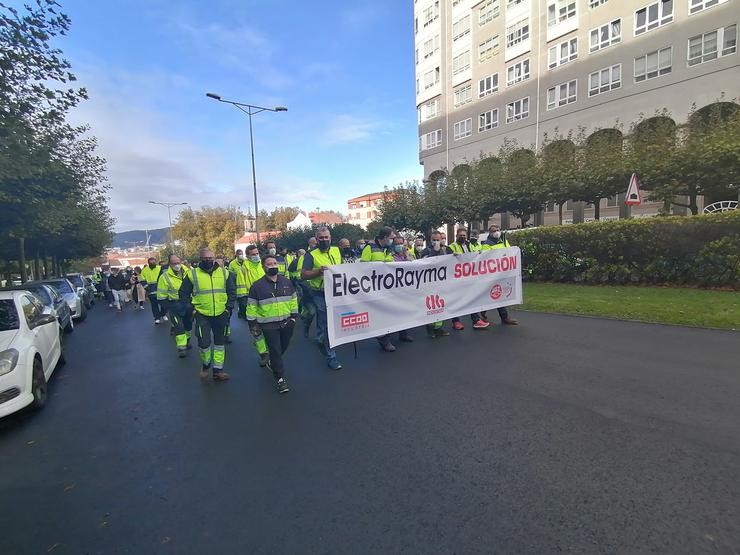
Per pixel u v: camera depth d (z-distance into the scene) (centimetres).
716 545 233
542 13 3525
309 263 632
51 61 796
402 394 489
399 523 265
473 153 4250
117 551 254
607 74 3134
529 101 3684
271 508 288
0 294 595
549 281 1411
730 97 2559
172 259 852
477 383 510
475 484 303
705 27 2636
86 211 1939
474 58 4156
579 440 357
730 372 498
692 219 1040
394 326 686
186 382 598
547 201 2328
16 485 336
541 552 234
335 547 246
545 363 570
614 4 3061
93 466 363
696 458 321
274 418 444
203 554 247
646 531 246
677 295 963
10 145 795
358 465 338
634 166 1797
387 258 757
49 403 537
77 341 1006
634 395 445
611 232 1204
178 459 367
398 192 3453
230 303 616
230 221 7938
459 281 764
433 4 4594
